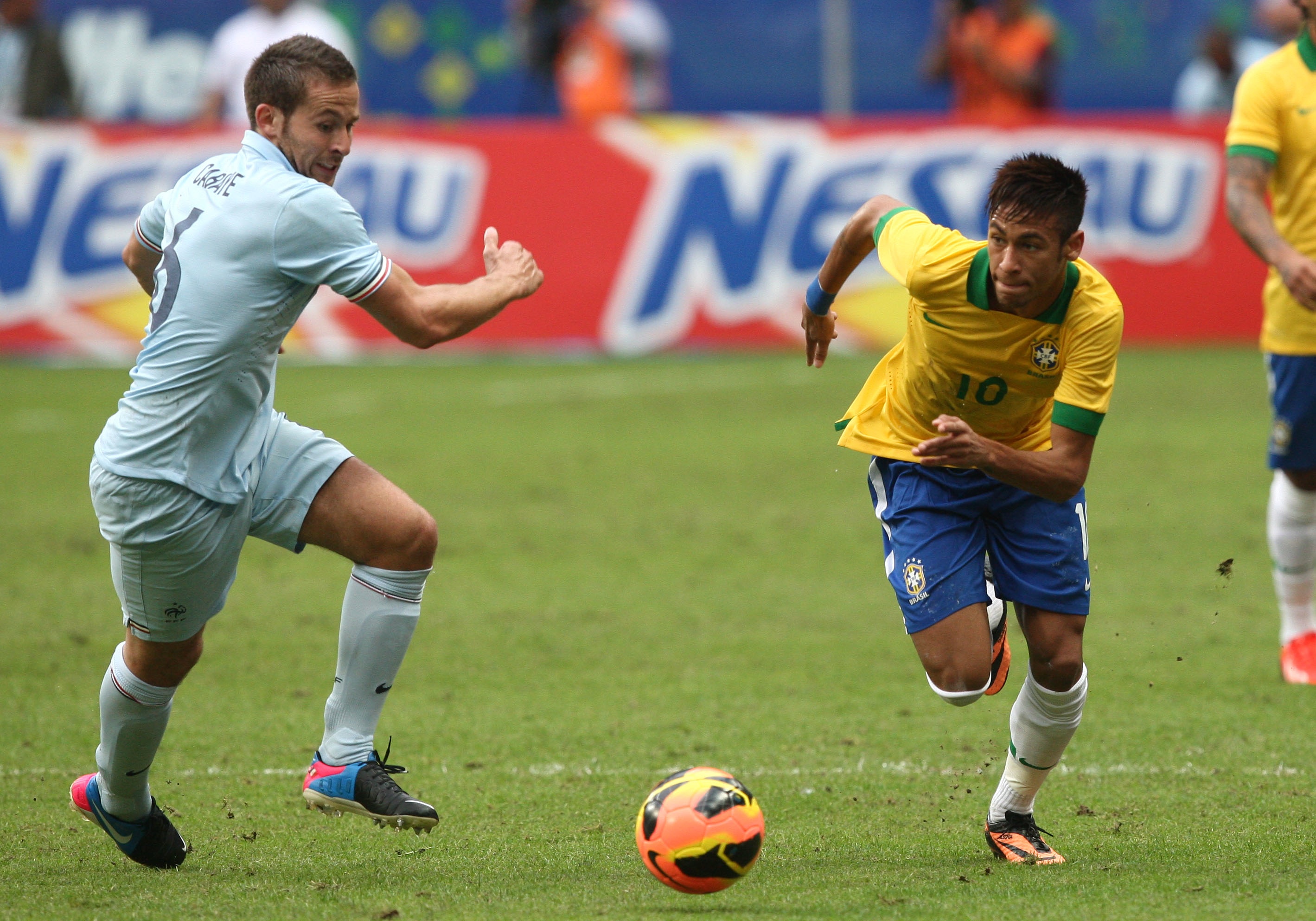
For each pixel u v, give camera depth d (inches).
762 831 529.7
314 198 548.1
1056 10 3065.9
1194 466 1537.9
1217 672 903.1
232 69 2172.7
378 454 1620.3
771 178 2274.9
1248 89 880.9
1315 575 896.9
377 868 584.4
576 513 1368.1
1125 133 2279.8
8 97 2396.7
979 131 2265.0
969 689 593.6
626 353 2306.8
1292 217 891.4
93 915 526.0
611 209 2288.4
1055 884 555.2
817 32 3056.1
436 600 1082.1
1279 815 647.1
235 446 563.2
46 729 797.2
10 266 2208.4
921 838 625.0
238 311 545.3
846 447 658.2
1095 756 744.3
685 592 1103.6
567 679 894.4
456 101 3056.1
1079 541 599.8
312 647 962.7
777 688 875.4
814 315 690.2
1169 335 2313.0
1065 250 559.2
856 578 1148.5
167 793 692.1
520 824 645.9
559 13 2822.3
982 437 563.8
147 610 561.3
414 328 558.9
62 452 1626.5
